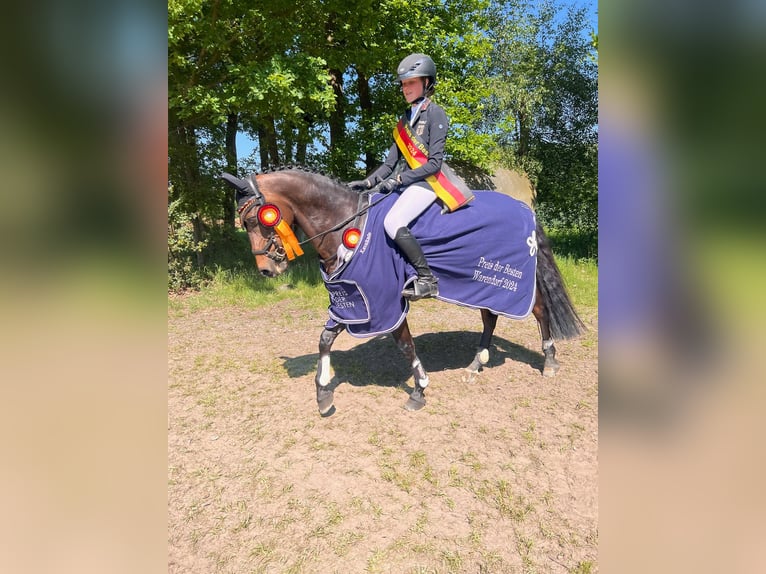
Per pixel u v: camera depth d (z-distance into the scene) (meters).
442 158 2.84
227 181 2.67
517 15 12.41
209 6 5.73
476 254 3.08
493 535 2.14
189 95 5.89
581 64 11.62
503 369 3.96
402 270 2.89
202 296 6.52
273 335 5.04
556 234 11.11
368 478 2.56
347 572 1.95
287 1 6.11
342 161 8.95
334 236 2.85
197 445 2.91
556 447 2.81
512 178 11.06
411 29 8.11
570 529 2.17
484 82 10.59
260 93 5.64
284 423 3.14
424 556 2.03
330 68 7.62
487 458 2.71
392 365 4.08
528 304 3.29
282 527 2.21
